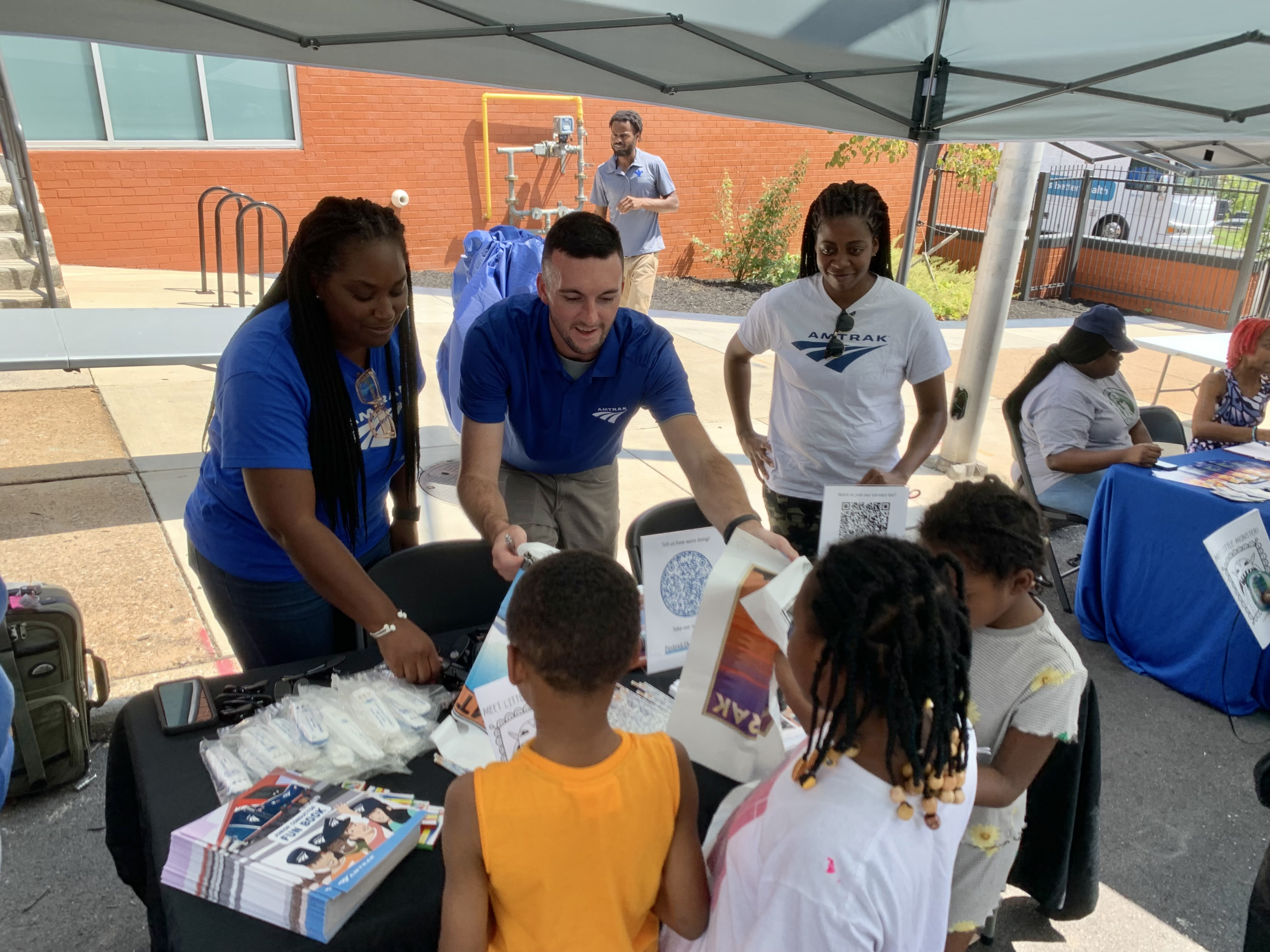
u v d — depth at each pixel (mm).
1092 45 3178
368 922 1267
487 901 1121
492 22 2979
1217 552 2760
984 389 5297
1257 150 5203
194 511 2123
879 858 1067
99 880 2301
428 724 1657
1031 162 4836
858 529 2141
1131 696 3490
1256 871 2598
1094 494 3979
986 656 1678
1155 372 8227
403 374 2160
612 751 1141
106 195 8242
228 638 2242
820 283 2902
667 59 3293
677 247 11266
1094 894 2229
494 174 9883
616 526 2734
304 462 1854
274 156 8812
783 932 1063
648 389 2365
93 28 2594
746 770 1567
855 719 1103
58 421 5215
